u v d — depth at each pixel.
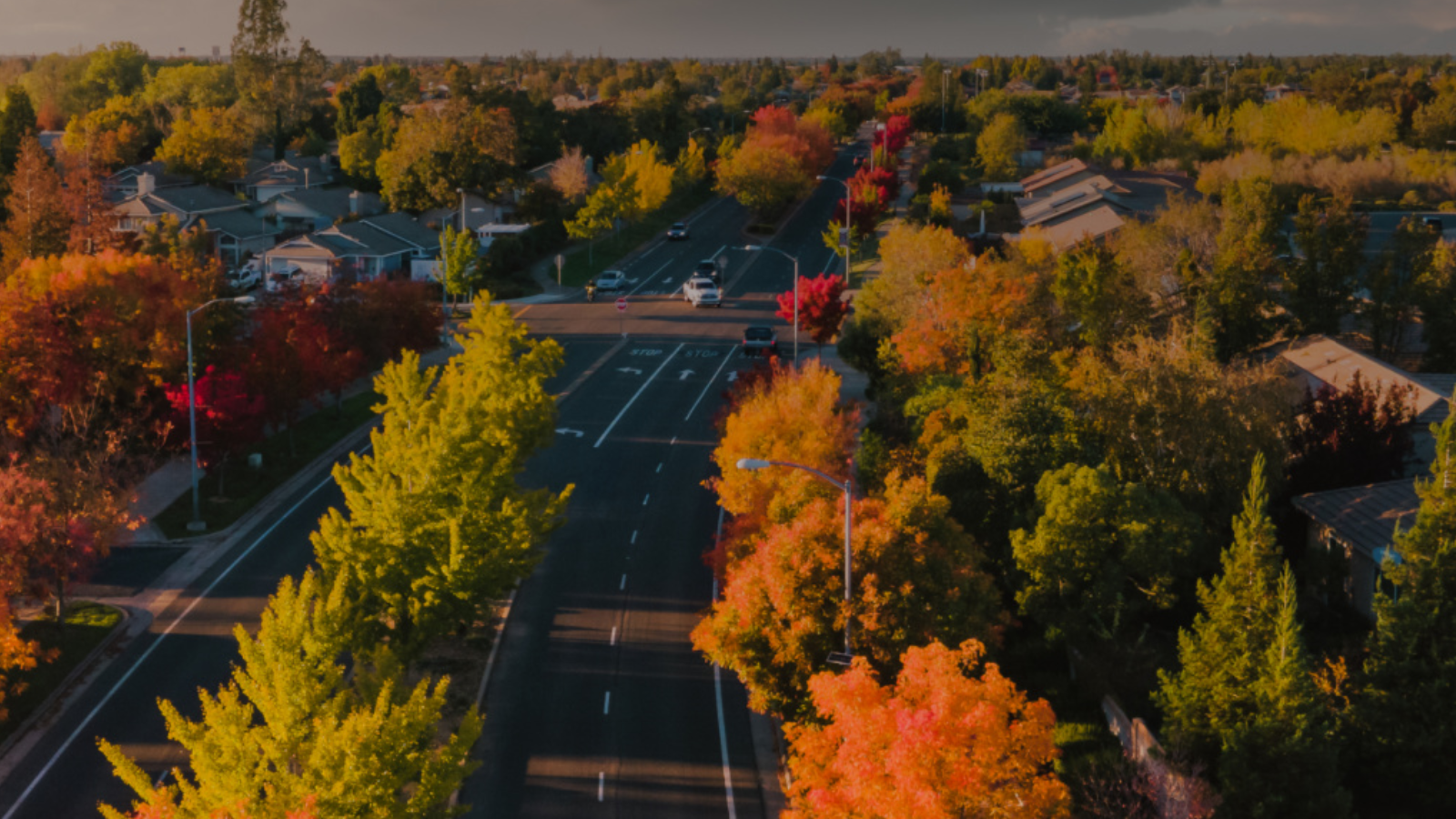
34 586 40.31
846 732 22.56
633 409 70.62
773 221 139.38
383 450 38.53
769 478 39.84
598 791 32.91
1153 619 39.06
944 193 116.00
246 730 24.02
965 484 41.91
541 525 39.34
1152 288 67.38
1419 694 28.28
